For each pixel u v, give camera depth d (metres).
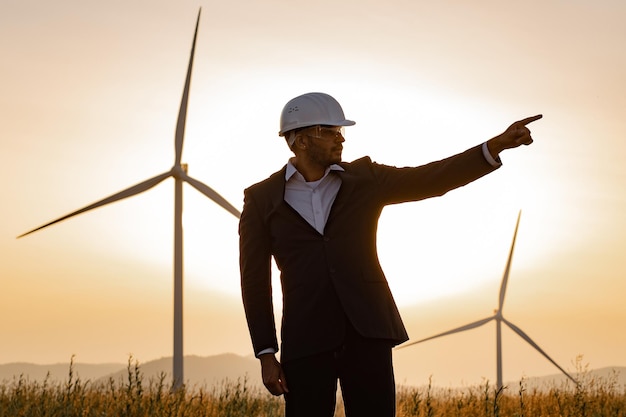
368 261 4.54
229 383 11.13
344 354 4.45
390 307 4.53
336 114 4.70
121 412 9.70
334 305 4.48
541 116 4.34
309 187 4.66
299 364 4.50
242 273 4.78
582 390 11.42
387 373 4.45
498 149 4.38
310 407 4.49
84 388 10.55
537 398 11.89
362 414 4.45
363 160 4.71
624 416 10.84
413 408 10.09
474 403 11.20
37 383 11.25
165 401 10.47
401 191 4.55
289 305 4.57
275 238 4.65
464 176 4.43
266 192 4.72
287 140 4.75
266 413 10.57
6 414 9.64
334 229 4.54
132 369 9.94
